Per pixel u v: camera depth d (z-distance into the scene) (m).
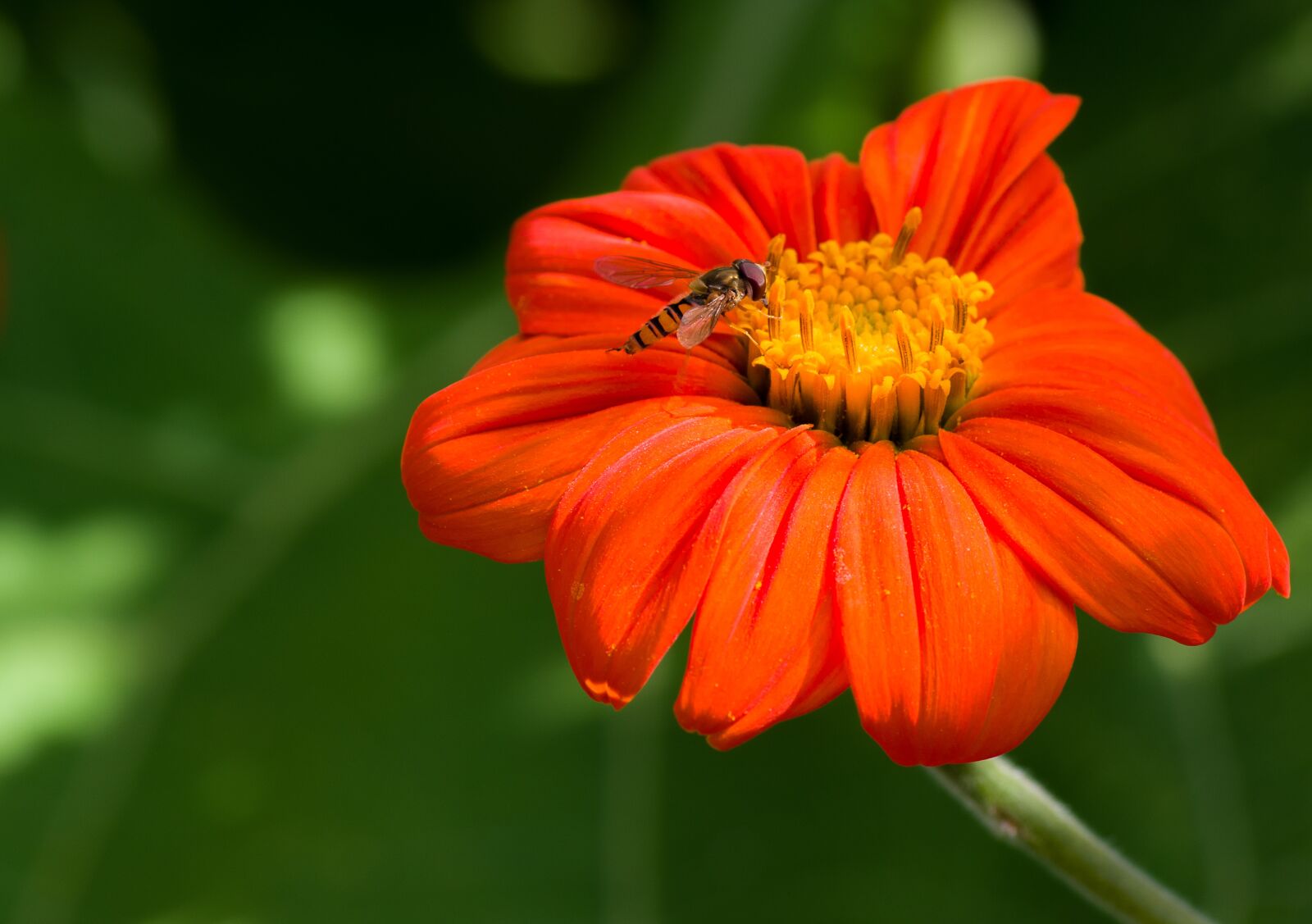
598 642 0.31
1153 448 0.31
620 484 0.31
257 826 0.40
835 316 0.33
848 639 0.31
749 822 0.40
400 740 0.41
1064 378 0.32
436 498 0.32
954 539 0.31
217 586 0.42
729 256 0.33
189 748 0.41
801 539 0.31
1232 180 0.44
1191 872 0.39
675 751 0.40
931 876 0.39
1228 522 0.31
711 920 0.39
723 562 0.31
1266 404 0.42
